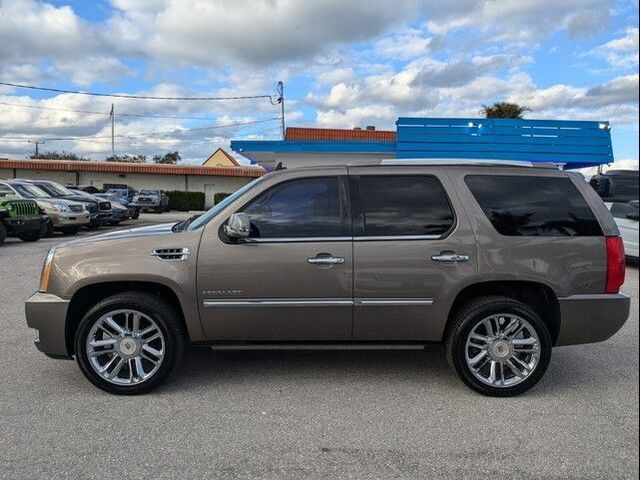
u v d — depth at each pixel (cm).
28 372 479
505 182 451
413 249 429
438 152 1747
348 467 328
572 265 436
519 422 392
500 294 452
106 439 358
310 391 444
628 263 1274
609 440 366
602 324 440
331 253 427
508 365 438
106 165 4403
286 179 445
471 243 432
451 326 439
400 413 404
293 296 427
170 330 428
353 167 452
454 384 463
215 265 423
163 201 3941
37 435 362
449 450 350
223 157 6594
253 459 335
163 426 378
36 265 1073
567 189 453
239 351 546
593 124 1780
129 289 443
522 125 1755
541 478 320
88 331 423
